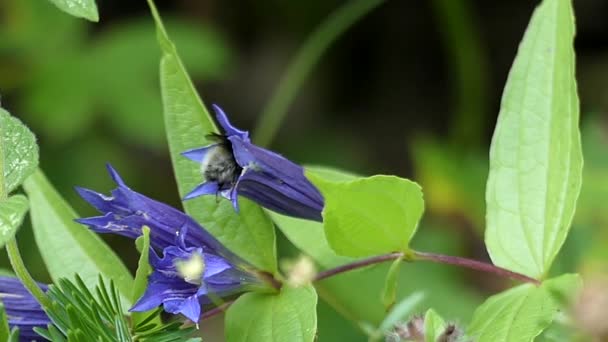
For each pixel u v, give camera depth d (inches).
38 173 25.3
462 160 42.1
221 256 24.3
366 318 33.2
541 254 25.0
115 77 40.8
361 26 50.9
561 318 24.0
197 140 24.8
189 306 23.3
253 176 24.4
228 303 24.5
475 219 40.3
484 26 49.9
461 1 42.5
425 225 40.6
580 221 34.9
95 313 23.0
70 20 41.8
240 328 24.3
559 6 25.3
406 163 49.7
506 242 25.1
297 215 24.7
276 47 50.3
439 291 36.8
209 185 24.2
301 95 50.4
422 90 51.5
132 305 23.5
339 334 34.3
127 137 43.8
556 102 25.2
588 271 33.6
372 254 24.6
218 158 24.3
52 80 40.7
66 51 41.4
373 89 51.6
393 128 50.7
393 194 24.0
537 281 24.8
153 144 39.9
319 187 23.8
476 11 49.9
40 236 25.2
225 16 49.8
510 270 25.0
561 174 25.1
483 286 38.4
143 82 40.8
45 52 41.4
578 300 23.4
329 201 23.9
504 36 49.7
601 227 34.8
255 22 50.3
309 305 24.2
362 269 25.3
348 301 33.3
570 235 30.0
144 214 23.9
